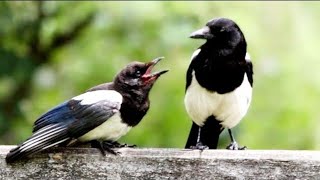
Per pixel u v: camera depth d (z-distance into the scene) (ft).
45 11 48.80
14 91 48.14
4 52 45.75
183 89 50.08
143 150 23.07
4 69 45.60
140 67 25.13
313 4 56.44
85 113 23.98
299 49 56.34
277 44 55.83
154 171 22.94
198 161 22.80
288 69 55.83
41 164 23.29
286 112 54.80
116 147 23.89
